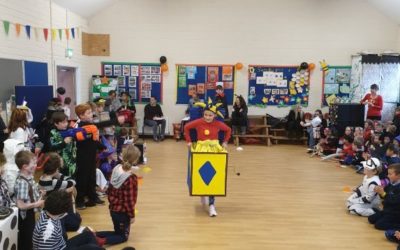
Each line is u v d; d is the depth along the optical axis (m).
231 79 9.48
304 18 9.29
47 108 5.99
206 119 4.21
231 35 9.36
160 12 9.28
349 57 9.37
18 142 3.44
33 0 6.05
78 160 4.24
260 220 4.14
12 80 5.38
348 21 9.26
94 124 4.39
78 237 2.82
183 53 9.41
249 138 9.17
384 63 8.63
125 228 3.47
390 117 8.70
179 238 3.62
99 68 9.41
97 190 4.76
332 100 9.40
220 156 4.11
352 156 6.91
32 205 2.84
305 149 8.63
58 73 7.54
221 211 4.39
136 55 9.40
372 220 4.10
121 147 5.79
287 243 3.57
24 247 2.93
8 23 5.18
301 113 9.00
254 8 9.27
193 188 4.13
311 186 5.54
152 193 5.01
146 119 9.21
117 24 9.30
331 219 4.22
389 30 9.24
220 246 3.46
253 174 6.18
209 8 9.28
